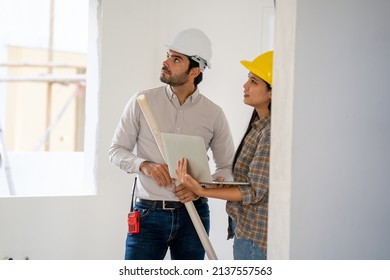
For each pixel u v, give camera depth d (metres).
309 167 2.35
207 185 3.19
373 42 2.52
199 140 2.98
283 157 2.34
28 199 4.21
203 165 2.95
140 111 3.40
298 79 2.30
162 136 2.93
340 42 2.42
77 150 8.55
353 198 2.48
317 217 2.38
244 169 2.96
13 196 4.17
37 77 6.20
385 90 2.56
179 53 3.37
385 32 2.55
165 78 3.37
